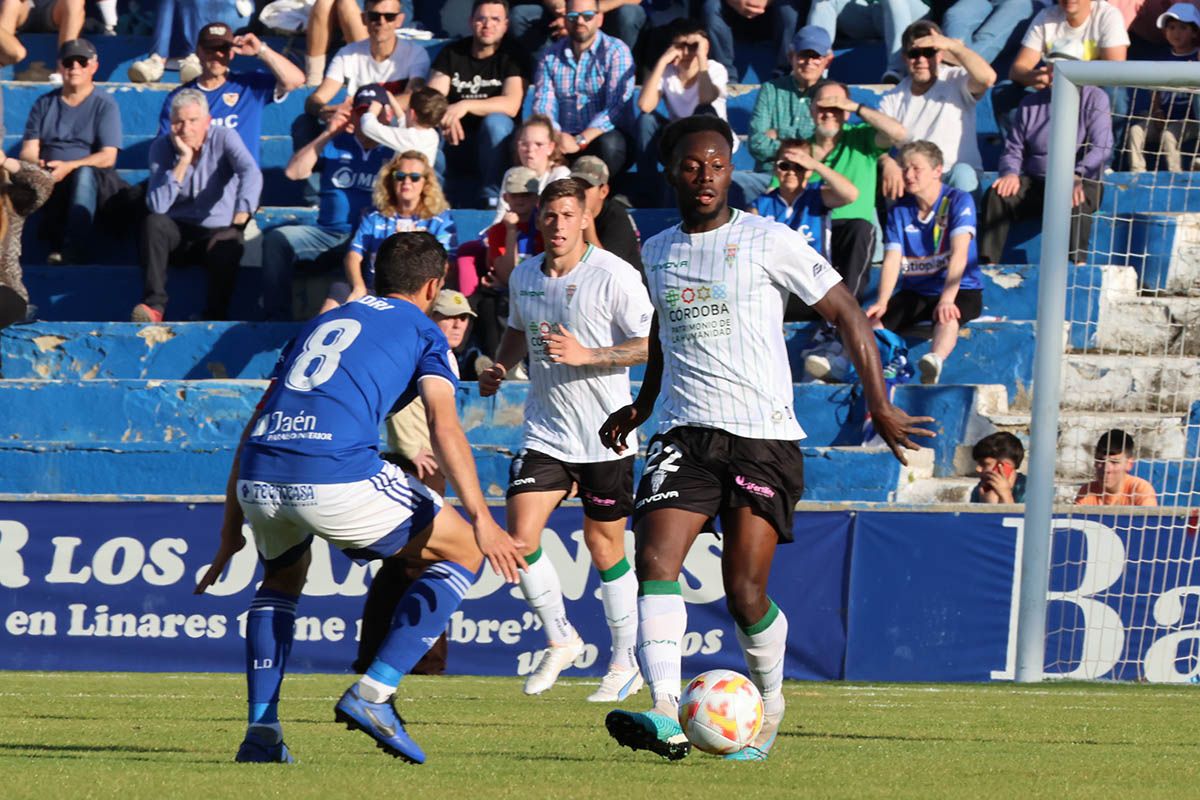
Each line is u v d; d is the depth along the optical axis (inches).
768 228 677.9
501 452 1642.5
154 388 1744.6
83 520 1341.0
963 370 1738.4
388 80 2009.1
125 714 927.0
